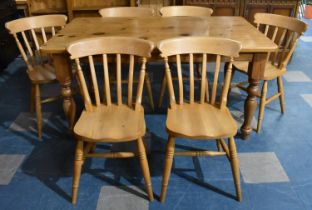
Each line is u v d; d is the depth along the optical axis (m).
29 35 3.44
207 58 1.80
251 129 2.15
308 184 1.77
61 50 1.71
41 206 1.65
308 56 3.78
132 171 1.88
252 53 1.79
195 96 2.76
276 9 3.34
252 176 1.82
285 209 1.61
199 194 1.71
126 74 3.26
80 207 1.63
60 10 3.63
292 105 2.61
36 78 2.12
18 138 2.21
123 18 2.47
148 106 2.61
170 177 1.83
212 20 2.37
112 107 1.77
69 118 2.07
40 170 1.91
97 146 2.11
